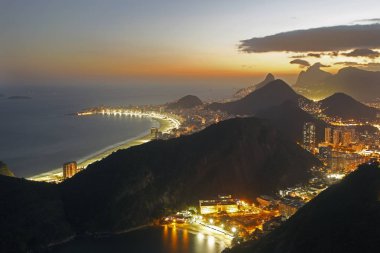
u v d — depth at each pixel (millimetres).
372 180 129375
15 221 175375
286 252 115062
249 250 134125
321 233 112188
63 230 182625
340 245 102750
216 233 181875
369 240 99625
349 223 109875
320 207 128375
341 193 130000
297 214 135875
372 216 109375
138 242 173750
